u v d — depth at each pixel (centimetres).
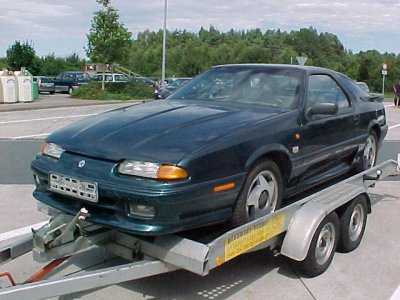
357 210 456
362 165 539
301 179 423
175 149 308
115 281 289
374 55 6194
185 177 299
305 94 424
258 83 443
